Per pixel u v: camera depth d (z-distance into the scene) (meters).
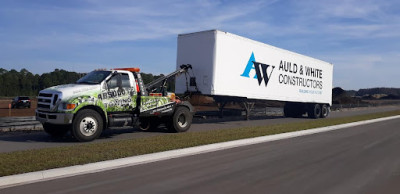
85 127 10.32
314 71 23.41
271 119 22.27
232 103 18.52
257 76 17.92
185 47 16.41
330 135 14.12
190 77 16.12
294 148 10.35
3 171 6.19
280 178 6.58
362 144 11.43
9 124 12.45
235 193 5.55
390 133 15.12
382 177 6.82
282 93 20.02
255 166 7.62
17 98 34.38
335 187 6.04
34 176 6.18
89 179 6.27
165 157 8.57
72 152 8.14
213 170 7.16
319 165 7.86
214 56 15.35
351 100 57.78
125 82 11.55
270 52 18.91
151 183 6.06
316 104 24.25
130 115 11.77
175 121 13.13
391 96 112.69
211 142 10.37
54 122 10.09
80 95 10.26
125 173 6.78
